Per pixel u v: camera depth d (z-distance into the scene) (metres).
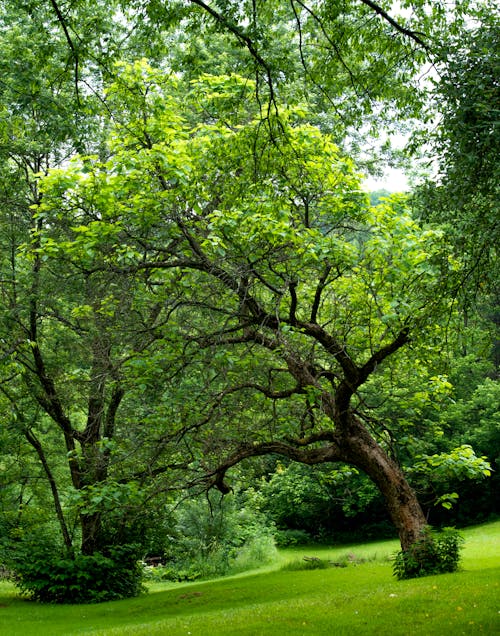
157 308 15.47
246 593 17.33
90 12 10.52
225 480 19.47
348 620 10.37
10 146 17.41
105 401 20.72
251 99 13.48
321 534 40.81
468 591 11.36
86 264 13.70
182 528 29.44
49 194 12.88
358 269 14.38
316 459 15.40
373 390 23.38
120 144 14.20
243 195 13.01
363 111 11.83
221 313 14.48
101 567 20.55
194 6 9.72
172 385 14.23
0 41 15.27
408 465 33.62
